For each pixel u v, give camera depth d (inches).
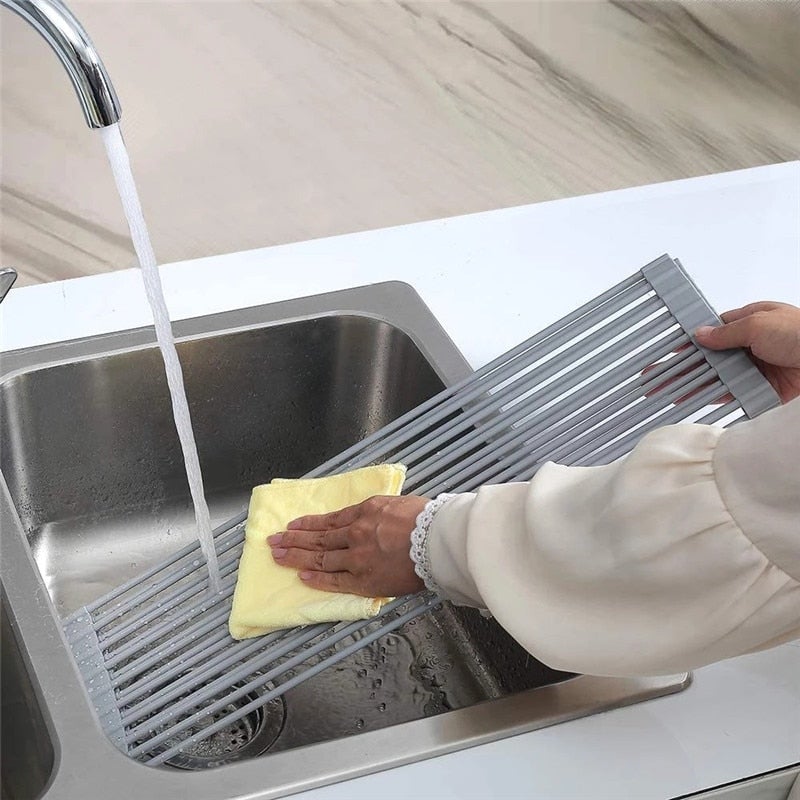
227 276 44.4
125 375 40.2
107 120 27.6
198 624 31.3
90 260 54.7
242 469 43.9
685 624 24.8
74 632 30.9
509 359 35.7
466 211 61.4
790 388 34.8
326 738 35.3
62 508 41.7
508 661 35.2
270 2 51.3
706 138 63.7
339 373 42.6
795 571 23.7
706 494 23.8
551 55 57.7
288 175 56.7
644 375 33.6
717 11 59.2
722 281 45.1
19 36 46.9
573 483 26.5
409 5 53.7
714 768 27.0
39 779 28.4
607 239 47.4
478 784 26.2
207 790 25.5
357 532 30.2
